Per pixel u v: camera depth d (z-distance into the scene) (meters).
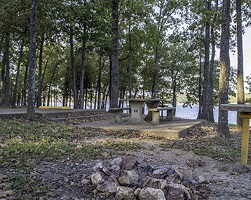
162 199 2.83
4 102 17.91
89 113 12.98
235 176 3.96
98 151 5.08
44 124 8.28
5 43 16.58
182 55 25.72
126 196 2.99
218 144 6.71
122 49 18.72
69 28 16.62
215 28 15.26
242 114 4.60
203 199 3.07
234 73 25.75
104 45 17.47
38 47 19.86
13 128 7.05
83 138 6.63
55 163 4.23
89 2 15.78
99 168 3.54
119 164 3.62
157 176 3.38
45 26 14.98
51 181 3.45
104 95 30.45
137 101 9.47
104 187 3.18
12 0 13.91
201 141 7.00
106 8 14.66
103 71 27.48
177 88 28.55
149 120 10.57
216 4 14.14
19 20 14.18
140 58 22.44
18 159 4.25
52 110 12.24
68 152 4.91
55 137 6.43
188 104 28.55
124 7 15.37
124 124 9.25
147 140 6.79
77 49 19.77
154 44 18.08
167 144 6.28
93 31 16.69
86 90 29.27
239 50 9.51
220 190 3.35
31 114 9.09
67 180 3.50
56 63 27.77
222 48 7.75
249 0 10.85
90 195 3.11
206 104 14.91
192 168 4.39
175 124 9.48
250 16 11.77
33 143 5.37
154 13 18.31
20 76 30.12
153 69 25.12
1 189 3.05
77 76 25.98
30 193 3.03
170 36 18.78
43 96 33.16
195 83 27.06
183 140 6.89
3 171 3.69
